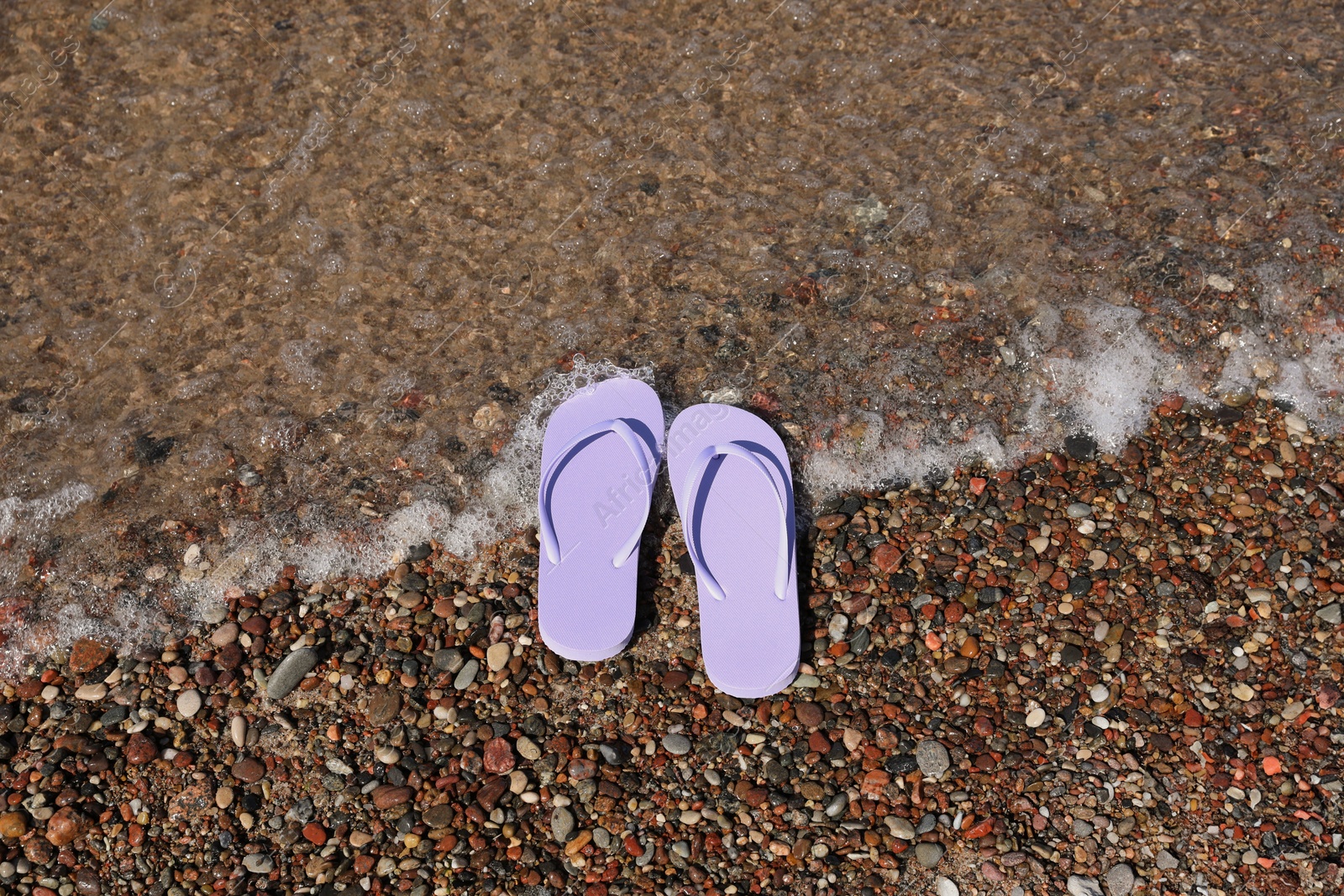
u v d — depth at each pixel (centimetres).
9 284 247
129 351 234
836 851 162
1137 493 206
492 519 207
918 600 193
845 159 274
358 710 180
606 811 167
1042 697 180
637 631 192
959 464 214
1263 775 168
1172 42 300
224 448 216
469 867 161
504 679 184
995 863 160
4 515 204
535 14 311
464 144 279
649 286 246
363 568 201
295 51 300
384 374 229
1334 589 191
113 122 283
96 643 189
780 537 189
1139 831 163
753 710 180
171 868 162
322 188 268
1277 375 223
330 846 164
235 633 190
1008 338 230
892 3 312
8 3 307
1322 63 287
